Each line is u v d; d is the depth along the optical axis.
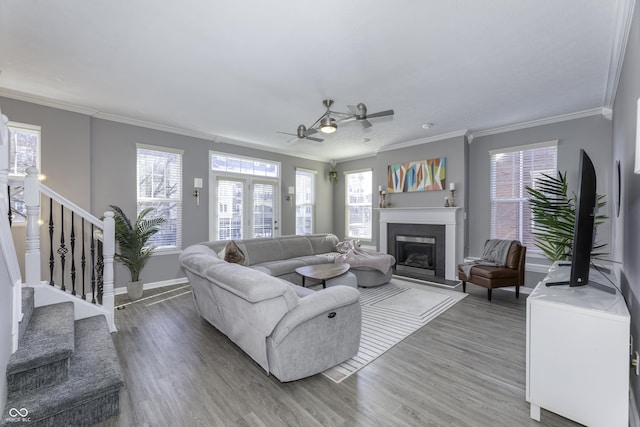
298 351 2.13
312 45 2.57
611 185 3.94
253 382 2.20
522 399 2.01
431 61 2.84
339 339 2.36
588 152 4.20
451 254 5.35
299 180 7.24
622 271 2.65
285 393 2.06
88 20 2.23
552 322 1.78
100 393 1.77
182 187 5.25
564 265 3.14
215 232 5.71
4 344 1.56
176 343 2.85
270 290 2.00
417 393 2.07
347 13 2.15
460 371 2.35
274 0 2.02
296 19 2.22
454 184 5.38
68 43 2.54
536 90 3.51
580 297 1.89
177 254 5.17
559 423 1.78
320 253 5.97
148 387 2.13
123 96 3.71
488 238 5.19
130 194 4.65
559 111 4.21
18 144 3.71
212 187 5.68
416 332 3.11
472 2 2.04
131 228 4.28
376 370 2.36
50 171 3.89
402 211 6.11
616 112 3.31
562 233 3.77
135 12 2.14
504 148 4.99
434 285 5.01
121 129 4.57
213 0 2.02
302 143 6.12
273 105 3.98
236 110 4.19
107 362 2.03
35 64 2.91
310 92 3.55
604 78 3.18
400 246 6.27
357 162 7.48
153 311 3.77
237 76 3.14
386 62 2.85
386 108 4.09
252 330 2.28
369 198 7.26
